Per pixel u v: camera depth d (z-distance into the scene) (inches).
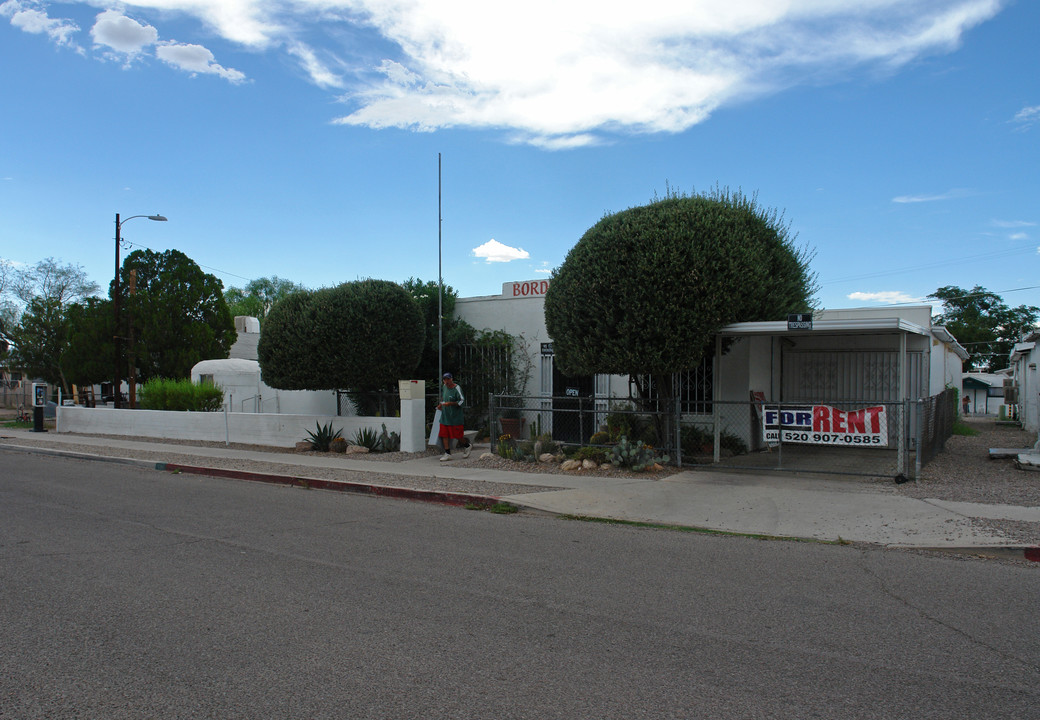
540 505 381.4
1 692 156.9
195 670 168.6
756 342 575.8
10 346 1401.3
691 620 205.0
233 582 242.5
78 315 1027.9
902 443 422.6
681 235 442.3
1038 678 165.0
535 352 692.7
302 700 152.7
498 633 193.9
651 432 561.0
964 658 177.0
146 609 213.3
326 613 210.5
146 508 389.4
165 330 988.6
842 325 425.1
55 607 214.8
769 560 274.5
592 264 462.9
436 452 609.6
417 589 235.1
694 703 151.5
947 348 883.4
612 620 205.0
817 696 155.1
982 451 598.2
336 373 655.8
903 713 147.0
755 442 575.8
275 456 619.5
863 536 308.8
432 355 735.7
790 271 516.7
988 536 295.0
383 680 163.0
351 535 320.8
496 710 148.1
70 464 611.5
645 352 446.9
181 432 788.6
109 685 160.2
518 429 676.7
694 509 364.8
